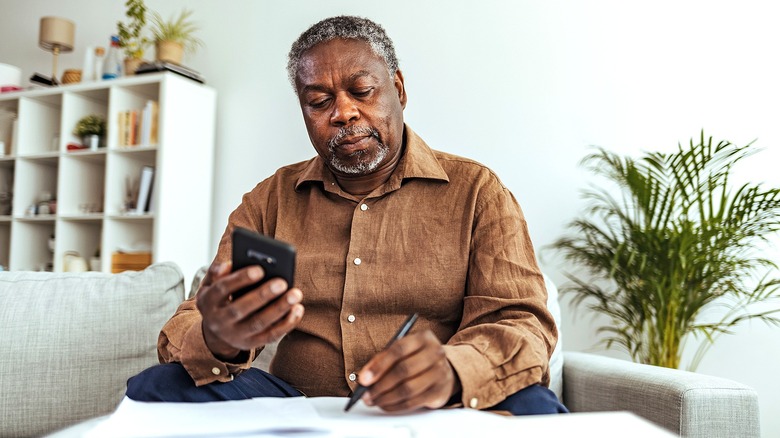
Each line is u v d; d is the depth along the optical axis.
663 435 0.55
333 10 3.31
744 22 2.55
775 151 2.48
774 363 2.42
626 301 2.49
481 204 1.13
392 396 0.71
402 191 1.17
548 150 2.80
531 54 2.87
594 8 2.78
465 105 2.97
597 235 2.65
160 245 3.14
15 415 1.34
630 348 2.45
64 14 4.10
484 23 2.97
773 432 2.41
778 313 2.43
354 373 1.10
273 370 1.18
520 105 2.87
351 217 1.19
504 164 2.87
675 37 2.64
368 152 1.13
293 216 1.24
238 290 0.75
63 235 3.53
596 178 2.70
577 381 1.53
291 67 1.21
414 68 3.08
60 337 1.38
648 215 2.33
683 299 2.27
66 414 1.36
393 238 1.14
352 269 1.13
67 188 3.55
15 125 3.79
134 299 1.43
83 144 3.57
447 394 0.75
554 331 1.00
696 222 2.43
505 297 1.03
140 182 3.32
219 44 3.57
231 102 3.51
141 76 3.28
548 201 2.77
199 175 3.36
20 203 3.72
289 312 0.75
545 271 2.74
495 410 0.83
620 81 2.71
